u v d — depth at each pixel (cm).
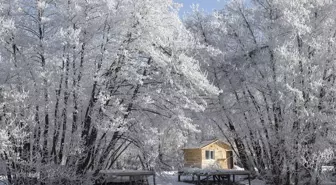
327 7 1980
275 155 1970
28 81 1468
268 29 2062
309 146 1858
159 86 1756
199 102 1961
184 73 1688
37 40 1545
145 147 1786
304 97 1862
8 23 1426
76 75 1548
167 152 2595
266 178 2077
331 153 1833
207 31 2325
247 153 2367
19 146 1376
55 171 1439
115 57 1612
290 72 1856
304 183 1880
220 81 2192
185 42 1741
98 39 1650
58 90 1504
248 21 2211
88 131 1603
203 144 3444
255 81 2059
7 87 1431
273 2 2041
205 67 2172
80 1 1591
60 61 1484
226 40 2245
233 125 2264
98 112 1571
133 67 1659
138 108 1753
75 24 1596
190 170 2302
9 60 1465
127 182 1986
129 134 1756
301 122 1856
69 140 1535
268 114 2019
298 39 1958
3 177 1441
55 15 1571
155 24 1691
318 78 1880
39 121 1484
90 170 1630
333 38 1927
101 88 1579
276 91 1905
